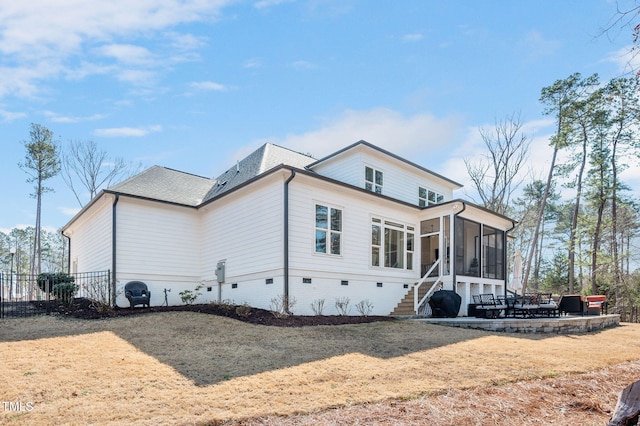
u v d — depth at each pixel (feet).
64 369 21.48
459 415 16.93
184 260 52.19
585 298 53.52
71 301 45.06
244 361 23.63
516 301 48.67
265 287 42.34
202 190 59.21
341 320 38.63
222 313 39.04
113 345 26.76
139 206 49.16
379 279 50.06
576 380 22.67
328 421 15.79
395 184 59.72
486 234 61.82
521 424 16.58
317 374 21.50
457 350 28.35
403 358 25.57
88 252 56.54
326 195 45.16
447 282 51.96
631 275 85.87
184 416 15.84
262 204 43.83
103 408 16.51
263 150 57.88
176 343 27.63
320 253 43.60
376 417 16.31
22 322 34.65
